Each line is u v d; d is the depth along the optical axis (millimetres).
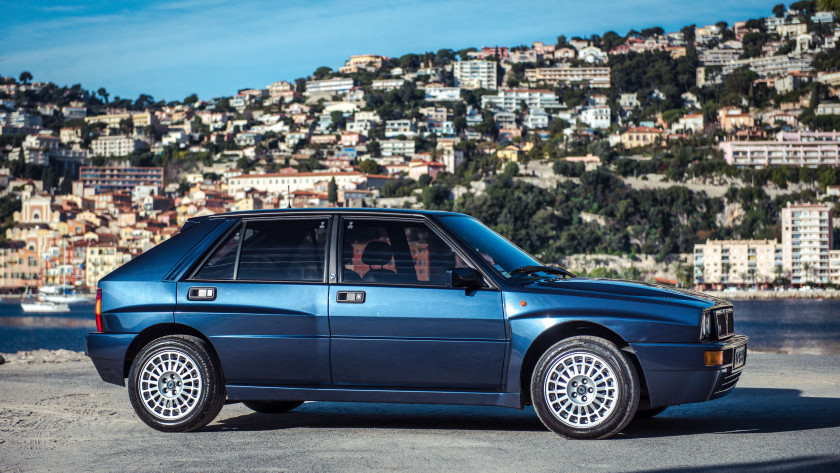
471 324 6328
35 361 13680
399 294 6477
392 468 5309
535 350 6469
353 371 6527
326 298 6582
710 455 5547
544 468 5234
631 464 5320
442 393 6387
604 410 6164
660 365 6105
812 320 135625
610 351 6121
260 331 6664
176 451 6008
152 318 6879
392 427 6926
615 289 6422
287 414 7789
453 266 6523
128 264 7176
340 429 6848
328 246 6758
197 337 6844
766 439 6105
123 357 6922
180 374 6777
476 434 6512
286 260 6820
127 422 7367
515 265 6703
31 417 7688
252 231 7004
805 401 8172
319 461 5555
